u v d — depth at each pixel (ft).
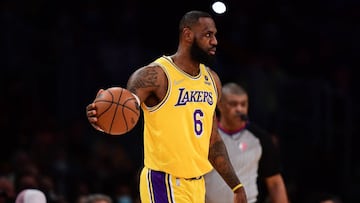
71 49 73.72
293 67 81.46
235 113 36.11
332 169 71.00
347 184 72.79
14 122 66.44
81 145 66.74
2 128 65.16
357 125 76.95
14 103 68.59
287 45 82.99
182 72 28.58
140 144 73.05
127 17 79.66
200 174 29.14
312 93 73.56
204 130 28.96
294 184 67.67
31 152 62.13
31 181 40.55
